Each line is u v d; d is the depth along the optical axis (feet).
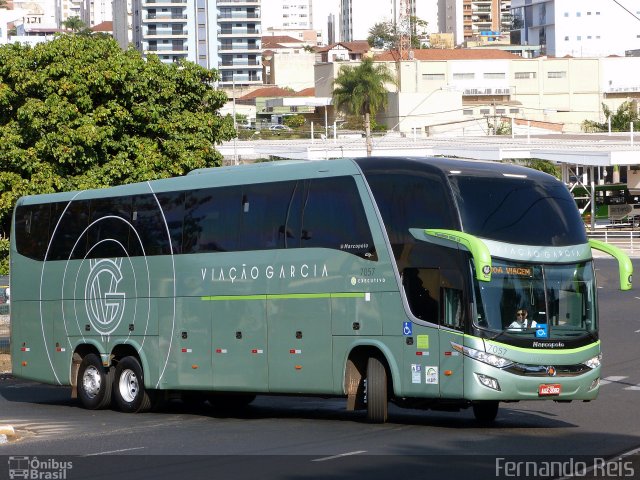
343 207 89.97
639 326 180.75
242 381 96.78
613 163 319.47
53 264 117.50
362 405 89.20
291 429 88.43
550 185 88.28
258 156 384.47
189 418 102.53
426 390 83.61
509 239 83.87
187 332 101.91
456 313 82.38
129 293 108.37
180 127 163.53
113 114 157.58
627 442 76.28
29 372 120.06
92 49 158.71
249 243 97.04
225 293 98.48
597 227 456.86
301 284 92.22
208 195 101.45
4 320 188.14
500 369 81.35
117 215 110.42
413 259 84.99
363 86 643.45
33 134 154.10
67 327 115.34
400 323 85.25
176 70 167.43
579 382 83.92
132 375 108.17
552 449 72.69
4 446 81.92
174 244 103.86
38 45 156.35
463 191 84.38
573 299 85.15
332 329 89.76
